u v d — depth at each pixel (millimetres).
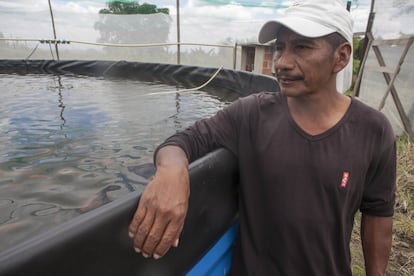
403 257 1837
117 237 745
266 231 1072
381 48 4570
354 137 953
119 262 769
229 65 7402
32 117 3246
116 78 6434
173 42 7625
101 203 1691
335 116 970
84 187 1854
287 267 1053
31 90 4789
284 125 999
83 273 676
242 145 1089
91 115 3379
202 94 4852
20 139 2600
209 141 1105
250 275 1102
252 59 7391
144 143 2584
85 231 657
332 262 1037
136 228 771
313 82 903
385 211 1088
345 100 995
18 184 1863
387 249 1160
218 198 1133
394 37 4277
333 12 872
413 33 3889
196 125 1139
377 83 4625
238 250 1210
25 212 1588
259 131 1042
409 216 2205
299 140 973
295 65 894
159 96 4570
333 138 953
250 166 1080
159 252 792
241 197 1151
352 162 944
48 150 2385
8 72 7027
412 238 1995
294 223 1001
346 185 954
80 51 7930
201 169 977
